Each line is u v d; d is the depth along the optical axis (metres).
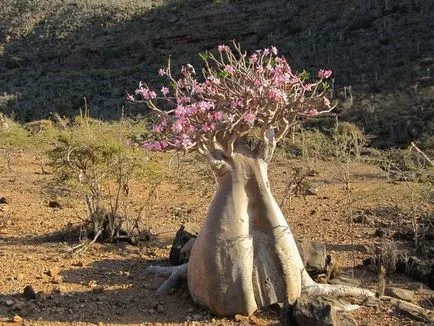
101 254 6.69
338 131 14.87
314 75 30.98
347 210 9.12
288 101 4.90
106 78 39.91
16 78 44.44
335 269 5.77
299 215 8.88
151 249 6.94
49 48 46.75
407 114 22.50
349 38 34.47
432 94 23.58
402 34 32.03
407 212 8.60
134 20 47.00
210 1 45.66
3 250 6.82
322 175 12.16
